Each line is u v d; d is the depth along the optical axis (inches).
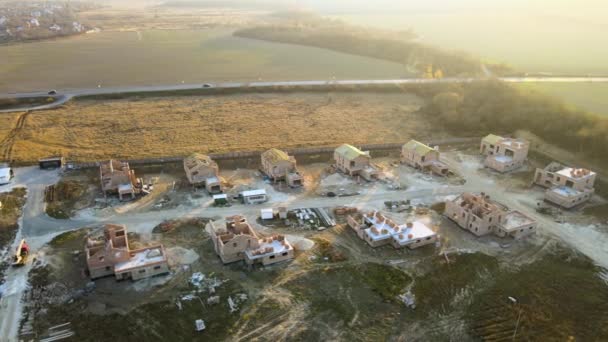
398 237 3184.1
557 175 3966.5
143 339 2378.2
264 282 2810.0
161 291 2719.0
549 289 2787.9
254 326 2474.2
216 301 2632.9
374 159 4699.8
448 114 5782.5
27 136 5128.0
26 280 2790.4
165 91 6870.1
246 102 6574.8
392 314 2578.7
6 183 4003.4
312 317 2544.3
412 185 4138.8
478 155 4827.8
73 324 2463.1
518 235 3336.6
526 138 5231.3
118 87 7106.3
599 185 4141.2
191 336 2404.0
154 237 3262.8
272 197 3882.9
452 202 3545.8
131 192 3786.9
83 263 2962.6
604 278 2913.4
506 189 4092.0
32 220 3457.2
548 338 2417.6
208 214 3585.1
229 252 2947.8
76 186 3969.0
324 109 6323.8
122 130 5408.5
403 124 5762.8
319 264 2994.6
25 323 2469.2
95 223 3440.0
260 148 4891.7
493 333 2454.5
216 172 4045.3
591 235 3385.8
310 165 4547.2
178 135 5270.7
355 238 3304.6
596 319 2561.5
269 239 3097.9
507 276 2910.9
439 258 3078.2
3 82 7401.6
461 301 2691.9
